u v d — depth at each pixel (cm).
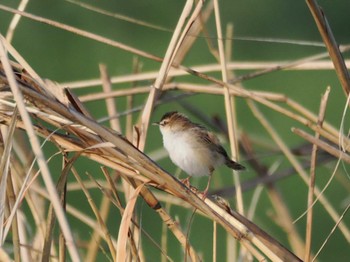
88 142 705
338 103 2161
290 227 1111
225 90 908
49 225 694
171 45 823
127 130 958
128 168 712
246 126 2014
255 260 1352
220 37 886
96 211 762
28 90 653
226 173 1803
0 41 645
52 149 1852
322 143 810
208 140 1094
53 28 2347
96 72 2259
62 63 2270
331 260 1841
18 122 703
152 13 2433
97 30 2389
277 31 2402
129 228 754
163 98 1037
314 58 966
